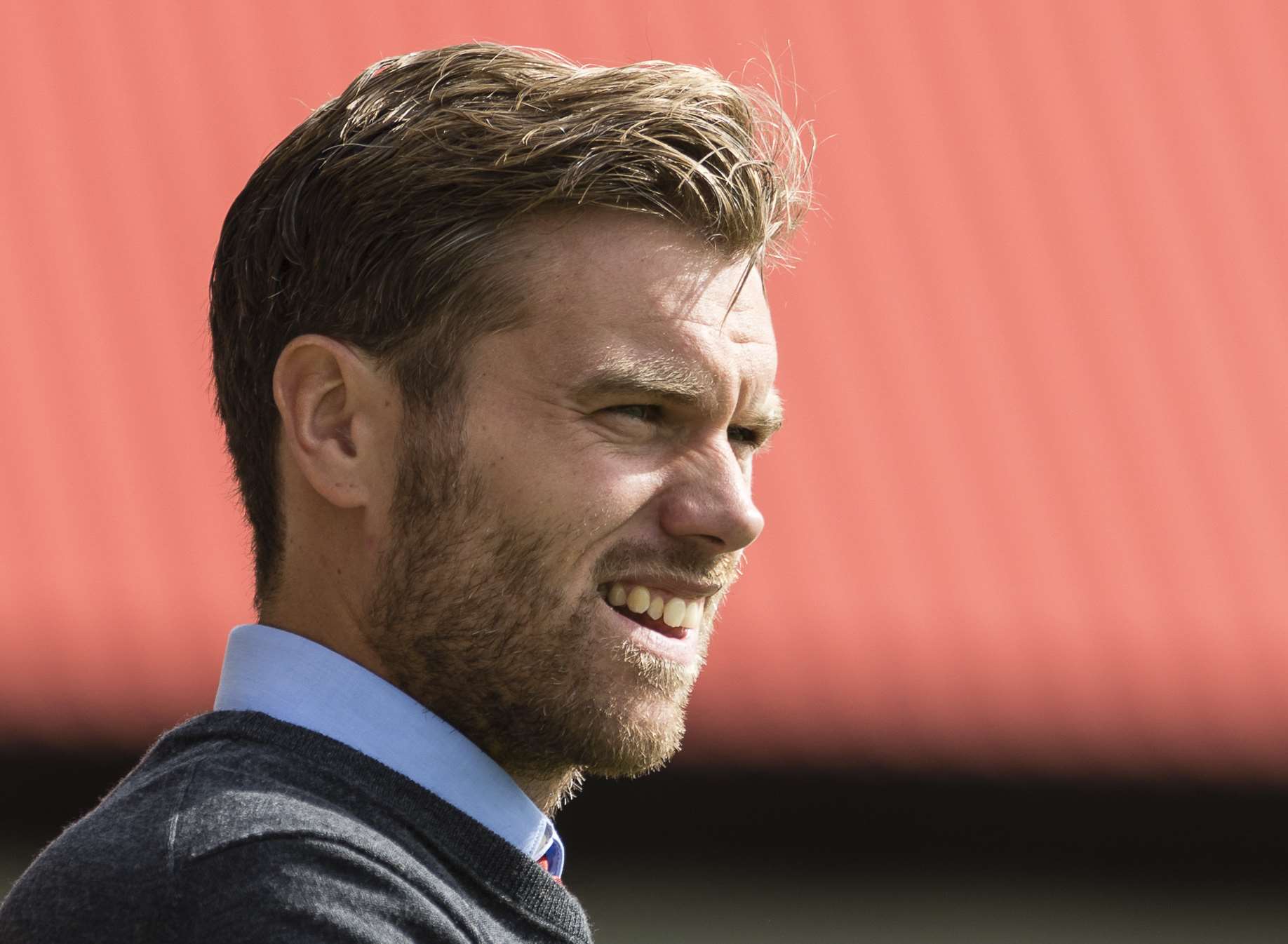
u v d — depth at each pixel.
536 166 4.42
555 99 4.52
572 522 4.43
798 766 19.88
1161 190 21.23
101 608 19.81
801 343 20.77
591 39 20.16
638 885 19.41
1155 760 19.75
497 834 4.46
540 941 4.32
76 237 20.80
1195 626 19.94
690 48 20.27
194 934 3.76
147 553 19.95
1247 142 21.23
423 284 4.45
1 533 20.05
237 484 5.01
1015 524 20.31
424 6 20.56
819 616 20.08
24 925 3.92
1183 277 21.00
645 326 4.45
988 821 19.89
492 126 4.46
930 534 20.27
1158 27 21.62
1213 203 21.16
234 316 4.88
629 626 4.54
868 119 21.22
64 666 19.67
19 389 20.44
